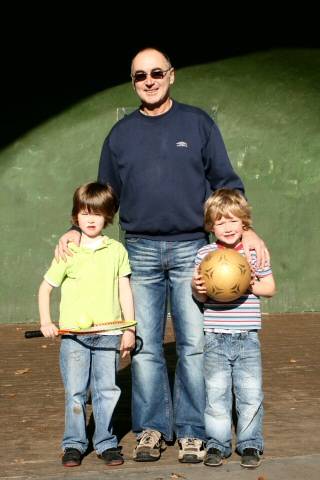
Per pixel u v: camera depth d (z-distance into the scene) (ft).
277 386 26.71
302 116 38.58
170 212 20.02
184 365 20.21
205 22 40.06
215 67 39.04
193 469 19.16
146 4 39.78
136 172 20.08
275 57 39.47
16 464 19.84
